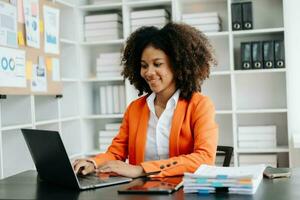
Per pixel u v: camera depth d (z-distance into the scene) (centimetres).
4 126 292
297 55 375
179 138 179
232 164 366
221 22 392
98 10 415
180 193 132
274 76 387
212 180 130
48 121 339
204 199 123
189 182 132
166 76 182
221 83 399
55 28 352
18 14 298
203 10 398
